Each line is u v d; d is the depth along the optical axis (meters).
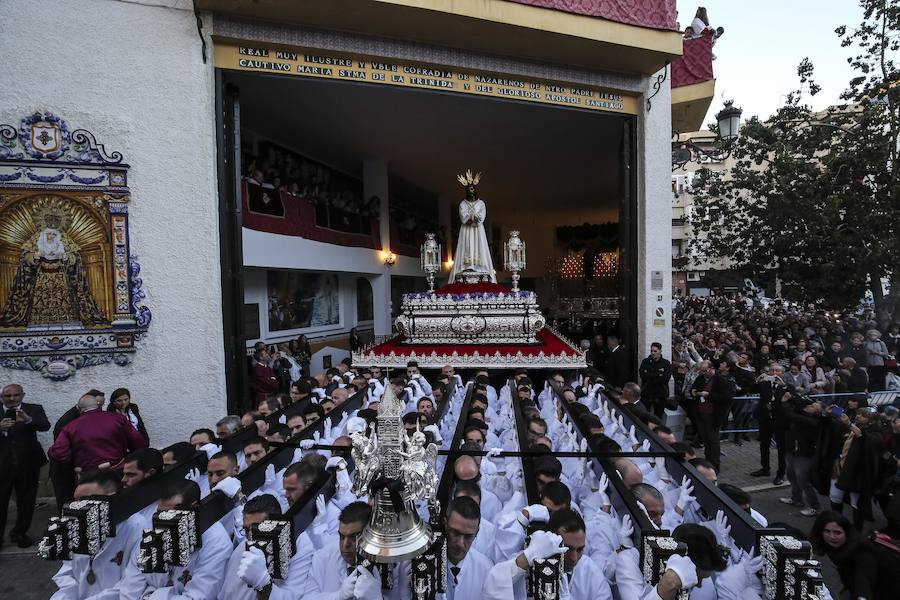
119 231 8.45
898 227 12.45
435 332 12.59
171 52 8.65
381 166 18.80
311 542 3.83
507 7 9.44
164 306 8.68
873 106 13.34
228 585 3.52
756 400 9.59
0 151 7.95
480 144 17.11
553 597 2.76
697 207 17.39
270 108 13.65
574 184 23.23
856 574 3.87
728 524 3.89
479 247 14.58
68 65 8.22
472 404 7.07
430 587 2.81
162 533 3.24
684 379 10.41
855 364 9.73
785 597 2.86
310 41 9.45
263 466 5.13
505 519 4.01
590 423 5.98
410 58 10.08
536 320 12.34
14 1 8.02
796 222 13.91
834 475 6.21
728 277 18.14
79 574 3.87
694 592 3.30
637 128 11.98
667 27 10.65
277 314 14.45
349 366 11.69
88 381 8.41
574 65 11.23
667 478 5.27
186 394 8.80
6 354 8.08
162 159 8.62
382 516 2.67
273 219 12.77
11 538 6.11
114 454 5.96
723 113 12.90
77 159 8.24
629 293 12.00
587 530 4.08
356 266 16.89
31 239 8.12
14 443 5.99
